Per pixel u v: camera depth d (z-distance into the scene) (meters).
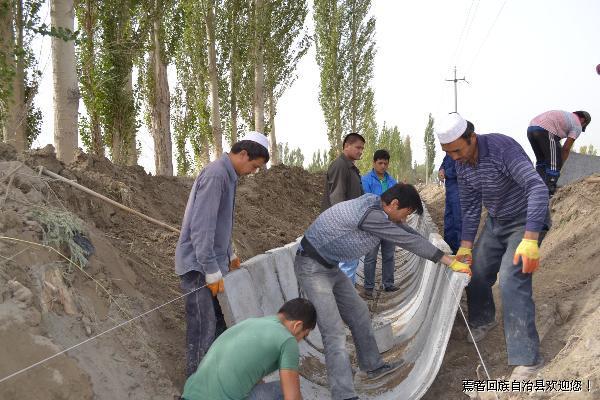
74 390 2.92
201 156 20.34
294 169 16.95
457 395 3.95
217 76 18.72
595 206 6.40
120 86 13.23
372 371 4.35
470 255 4.46
